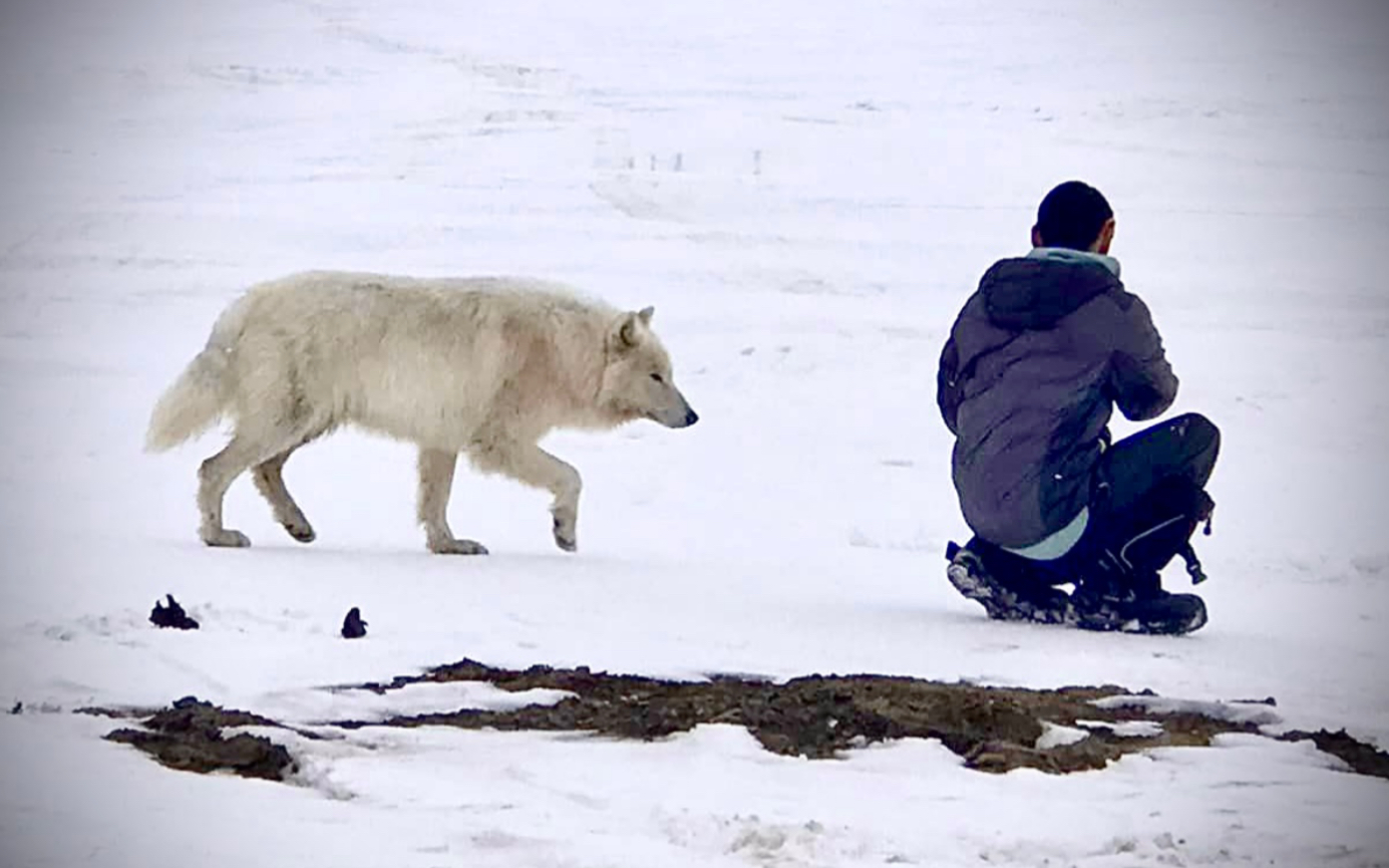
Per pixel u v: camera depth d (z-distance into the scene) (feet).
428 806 22.66
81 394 71.51
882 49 193.67
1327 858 21.58
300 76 174.50
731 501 53.98
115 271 101.55
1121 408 35.37
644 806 22.97
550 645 32.22
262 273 101.81
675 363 80.02
